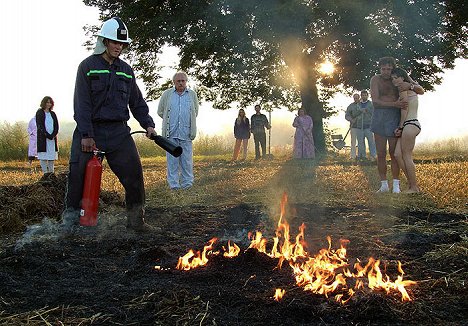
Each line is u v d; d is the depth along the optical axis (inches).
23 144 1157.7
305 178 490.3
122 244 225.3
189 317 143.6
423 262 195.8
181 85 446.9
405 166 380.5
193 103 451.8
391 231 250.5
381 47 960.3
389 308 145.3
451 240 227.9
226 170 638.5
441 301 155.5
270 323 139.9
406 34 971.9
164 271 184.1
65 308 151.6
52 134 565.3
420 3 952.3
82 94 240.5
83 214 238.4
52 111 568.7
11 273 184.4
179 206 347.9
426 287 167.2
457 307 151.1
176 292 158.7
